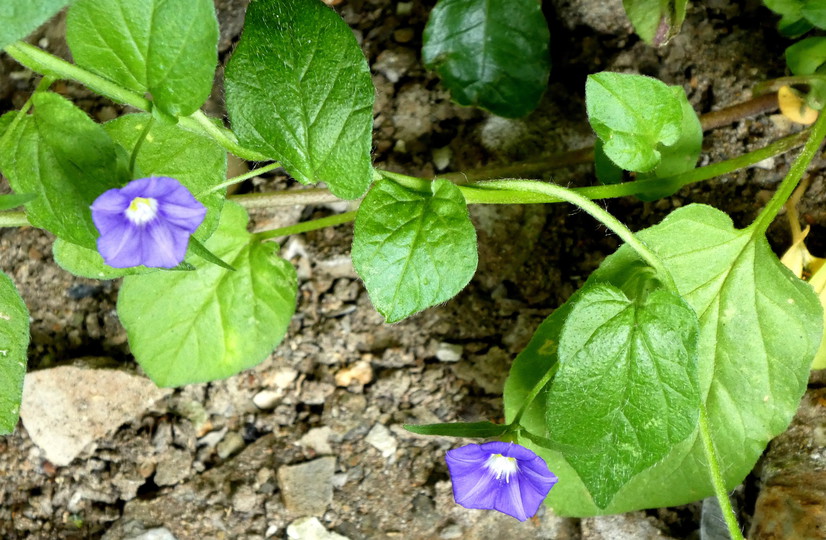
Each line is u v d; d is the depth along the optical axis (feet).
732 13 1.05
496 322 1.04
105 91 0.88
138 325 0.99
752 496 0.99
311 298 1.05
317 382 1.04
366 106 0.88
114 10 0.87
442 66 1.05
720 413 0.95
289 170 0.89
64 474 1.03
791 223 0.99
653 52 1.06
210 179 0.93
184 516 1.02
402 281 0.88
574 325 0.89
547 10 1.07
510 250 1.04
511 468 0.91
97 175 0.88
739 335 0.94
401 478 1.03
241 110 0.89
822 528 0.95
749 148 1.03
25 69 1.08
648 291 0.92
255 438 1.04
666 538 1.00
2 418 0.91
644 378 0.89
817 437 0.97
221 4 1.08
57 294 1.05
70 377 1.03
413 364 1.04
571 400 0.90
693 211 0.93
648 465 0.89
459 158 1.06
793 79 0.99
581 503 0.97
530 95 1.04
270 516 1.02
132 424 1.04
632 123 0.92
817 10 0.96
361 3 1.08
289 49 0.88
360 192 0.89
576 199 0.91
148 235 0.86
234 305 1.00
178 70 0.88
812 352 0.93
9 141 0.88
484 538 1.01
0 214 0.92
